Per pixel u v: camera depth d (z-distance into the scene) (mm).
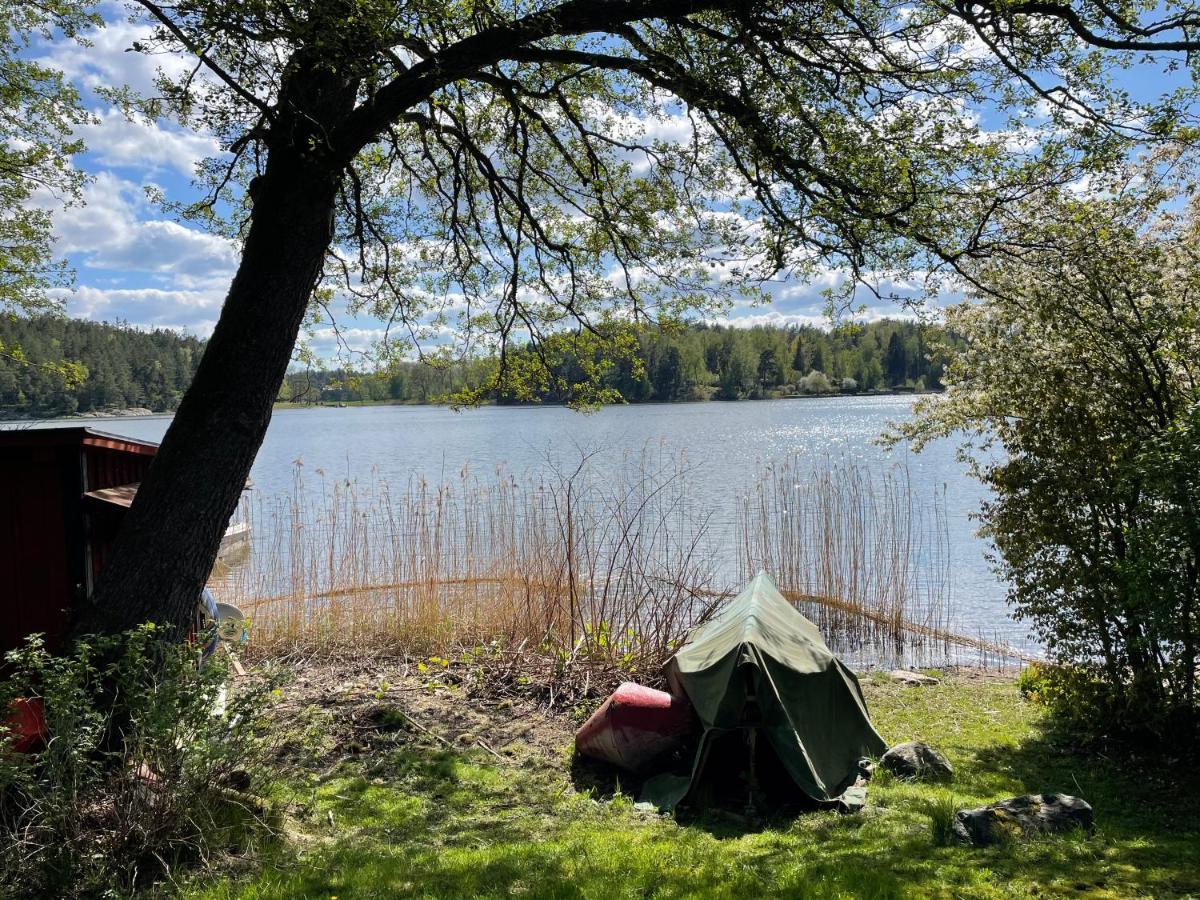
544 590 11359
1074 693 7734
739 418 64500
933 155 6582
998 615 14156
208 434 6227
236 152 7023
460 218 10125
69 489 6801
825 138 6875
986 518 8414
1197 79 6246
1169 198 7641
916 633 13062
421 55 6641
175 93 6176
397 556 13180
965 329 9250
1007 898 4512
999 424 8875
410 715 8359
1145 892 4562
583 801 6668
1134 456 7031
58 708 4562
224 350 6324
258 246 6418
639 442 45250
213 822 4996
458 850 5488
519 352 10148
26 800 4836
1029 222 7289
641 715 7176
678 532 19359
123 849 4703
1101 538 7574
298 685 9281
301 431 80875
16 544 6773
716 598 12578
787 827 6055
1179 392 7613
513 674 9680
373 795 6496
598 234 9742
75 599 6508
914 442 10383
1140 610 6770
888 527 19297
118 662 5375
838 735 7125
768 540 16047
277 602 12477
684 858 5301
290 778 6660
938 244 6922
